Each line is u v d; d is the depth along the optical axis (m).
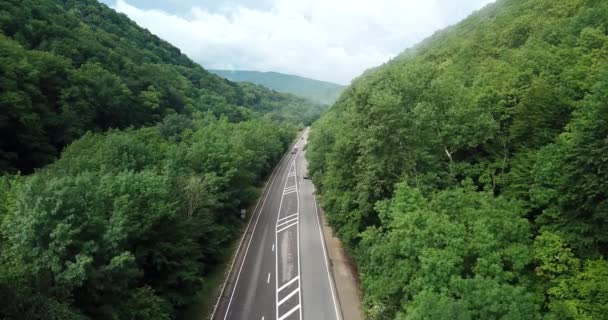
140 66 98.38
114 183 23.80
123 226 19.91
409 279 19.92
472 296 15.13
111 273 18.42
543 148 23.12
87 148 39.09
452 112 29.95
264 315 31.28
